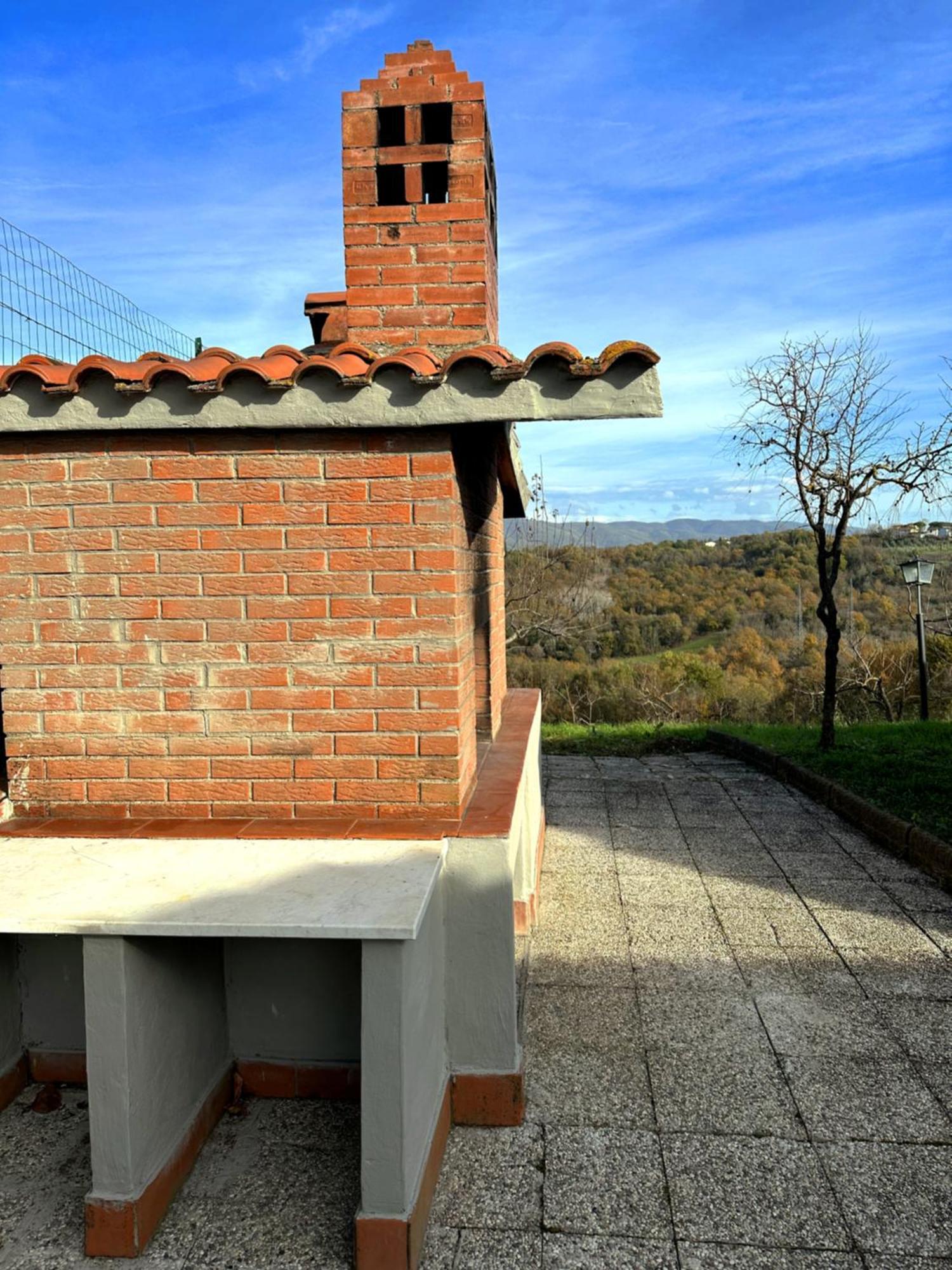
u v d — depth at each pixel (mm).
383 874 2643
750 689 14727
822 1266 2344
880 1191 2619
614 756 9453
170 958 2670
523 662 15867
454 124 3689
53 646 3164
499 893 2939
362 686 3113
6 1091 3100
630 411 2824
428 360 3016
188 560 3107
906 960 4188
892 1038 3482
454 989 2965
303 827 3064
